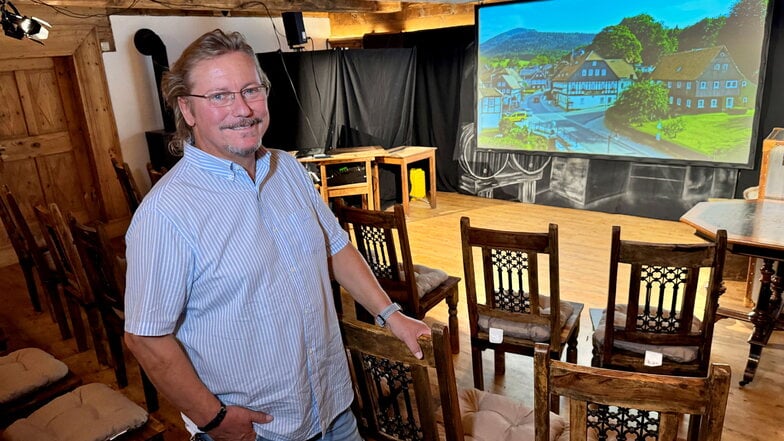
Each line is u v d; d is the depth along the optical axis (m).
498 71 5.41
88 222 5.09
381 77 5.51
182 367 1.06
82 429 1.64
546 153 5.34
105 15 4.80
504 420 1.64
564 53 5.00
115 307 2.46
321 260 1.25
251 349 1.12
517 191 5.64
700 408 1.00
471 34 5.54
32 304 3.61
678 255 1.77
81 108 4.80
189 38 5.38
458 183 6.08
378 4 5.78
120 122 5.05
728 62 4.23
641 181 4.88
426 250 4.33
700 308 3.14
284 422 1.20
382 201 5.65
